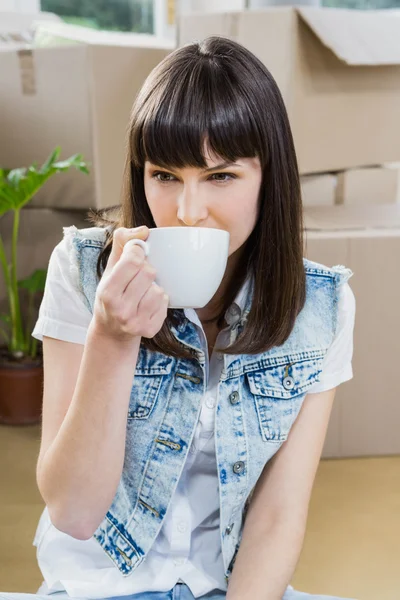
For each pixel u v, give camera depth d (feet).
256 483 3.03
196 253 2.02
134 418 2.75
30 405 7.23
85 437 2.23
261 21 5.81
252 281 2.77
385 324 6.24
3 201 6.55
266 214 2.58
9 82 6.79
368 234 6.11
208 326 2.89
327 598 2.85
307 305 2.93
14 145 6.98
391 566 4.93
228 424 2.75
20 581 4.59
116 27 11.08
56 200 6.93
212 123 2.22
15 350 7.42
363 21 5.97
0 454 6.50
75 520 2.40
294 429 2.96
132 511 2.79
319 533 5.32
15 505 5.56
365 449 6.51
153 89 2.31
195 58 2.32
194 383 2.74
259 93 2.34
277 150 2.45
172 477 2.73
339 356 3.00
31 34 8.05
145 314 1.96
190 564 2.81
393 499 5.84
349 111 6.24
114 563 2.77
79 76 6.36
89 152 6.51
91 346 2.10
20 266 7.54
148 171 2.38
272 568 2.71
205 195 2.35
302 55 5.83
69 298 2.69
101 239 2.80
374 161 6.55
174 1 11.03
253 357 2.81
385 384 6.38
